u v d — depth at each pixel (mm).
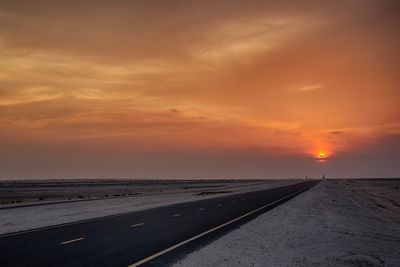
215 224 22375
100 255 12820
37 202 46594
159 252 13539
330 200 50750
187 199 50375
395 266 13094
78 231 18812
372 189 102625
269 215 28359
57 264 11352
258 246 15531
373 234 21906
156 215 27844
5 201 52219
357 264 12977
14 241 15531
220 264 11977
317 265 12500
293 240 17438
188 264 11758
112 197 59312
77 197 61594
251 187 107250
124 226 21031
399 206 49281
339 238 18875
